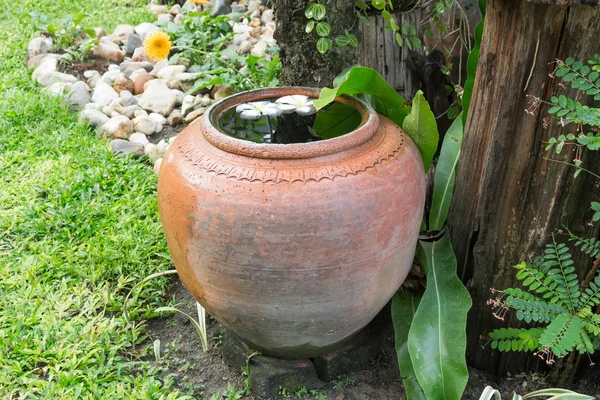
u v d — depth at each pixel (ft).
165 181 7.00
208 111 7.38
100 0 22.72
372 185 6.45
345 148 6.53
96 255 10.04
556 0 6.14
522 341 7.36
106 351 8.35
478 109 7.43
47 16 20.85
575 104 6.43
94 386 7.67
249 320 6.96
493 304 7.84
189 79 15.43
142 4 22.80
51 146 13.23
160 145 13.02
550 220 7.21
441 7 9.70
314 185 6.25
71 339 8.48
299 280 6.44
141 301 9.25
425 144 8.02
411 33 9.95
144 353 8.46
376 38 9.98
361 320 7.22
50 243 10.62
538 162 7.06
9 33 19.12
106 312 9.24
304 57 9.65
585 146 6.77
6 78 16.14
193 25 17.42
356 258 6.48
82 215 11.09
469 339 8.39
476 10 10.69
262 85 14.23
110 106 14.73
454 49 10.80
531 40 6.67
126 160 12.88
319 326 6.97
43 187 11.85
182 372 8.27
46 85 15.98
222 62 15.93
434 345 7.28
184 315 9.23
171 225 6.88
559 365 7.92
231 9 20.72
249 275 6.48
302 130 7.82
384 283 6.97
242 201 6.27
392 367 8.45
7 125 13.94
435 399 7.04
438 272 7.84
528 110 6.86
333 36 9.35
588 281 7.31
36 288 9.43
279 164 6.36
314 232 6.22
